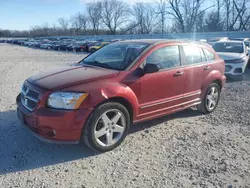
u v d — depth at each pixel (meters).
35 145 4.07
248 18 51.72
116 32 98.19
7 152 3.85
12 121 5.06
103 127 3.79
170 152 3.89
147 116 4.38
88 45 37.88
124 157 3.74
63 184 3.09
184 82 4.89
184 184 3.09
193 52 5.23
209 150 3.95
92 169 3.42
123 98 3.93
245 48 11.41
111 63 4.44
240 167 3.46
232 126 4.97
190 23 58.94
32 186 3.05
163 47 4.64
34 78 4.12
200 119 5.36
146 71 4.11
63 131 3.48
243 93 7.77
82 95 3.53
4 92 7.61
